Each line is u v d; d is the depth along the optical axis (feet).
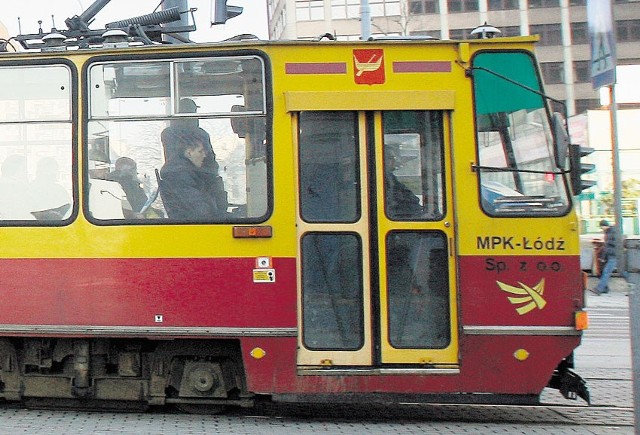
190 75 22.36
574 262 21.79
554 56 169.07
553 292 21.75
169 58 22.41
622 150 99.25
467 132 22.07
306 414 23.81
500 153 22.06
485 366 21.75
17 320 22.27
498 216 21.85
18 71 22.71
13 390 23.29
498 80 22.26
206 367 22.70
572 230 21.84
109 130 22.47
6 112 22.76
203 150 22.26
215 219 21.99
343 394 21.80
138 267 22.02
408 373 21.70
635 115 99.55
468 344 21.72
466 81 22.21
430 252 22.07
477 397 21.77
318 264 21.99
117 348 23.06
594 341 40.24
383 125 22.24
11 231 22.39
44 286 22.24
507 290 21.76
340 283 21.99
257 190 22.06
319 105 21.99
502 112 22.18
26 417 22.56
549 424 22.38
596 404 25.20
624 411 24.23
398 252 22.06
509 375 21.74
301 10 167.53
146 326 21.93
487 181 21.98
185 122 22.33
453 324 21.90
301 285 21.93
